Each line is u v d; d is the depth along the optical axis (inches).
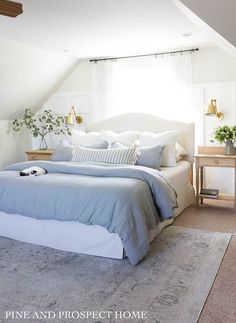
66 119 208.4
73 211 104.7
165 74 184.9
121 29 139.9
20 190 115.1
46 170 135.0
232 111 173.0
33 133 218.1
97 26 135.5
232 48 126.3
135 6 112.3
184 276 92.5
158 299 80.9
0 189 119.0
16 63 170.4
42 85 202.4
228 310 75.7
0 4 61.6
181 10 114.0
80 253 109.8
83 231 108.1
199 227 134.4
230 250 110.3
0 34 145.9
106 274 94.7
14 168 142.3
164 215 114.3
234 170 174.6
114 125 194.1
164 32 145.5
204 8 96.1
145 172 116.9
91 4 110.3
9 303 80.2
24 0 105.7
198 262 101.3
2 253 110.6
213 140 175.3
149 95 189.9
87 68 205.6
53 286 88.1
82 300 81.1
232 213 153.7
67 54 189.2
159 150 148.6
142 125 186.4
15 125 216.2
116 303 79.6
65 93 215.5
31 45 166.6
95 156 149.1
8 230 123.3
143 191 108.7
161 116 187.9
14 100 197.0
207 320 72.1
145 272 95.5
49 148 224.5
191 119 181.6
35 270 97.7
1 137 206.5
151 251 110.3
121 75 196.1
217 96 175.3
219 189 181.3
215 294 82.7
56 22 129.6
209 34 133.0
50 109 222.1
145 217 105.5
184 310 76.0
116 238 103.4
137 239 99.4
